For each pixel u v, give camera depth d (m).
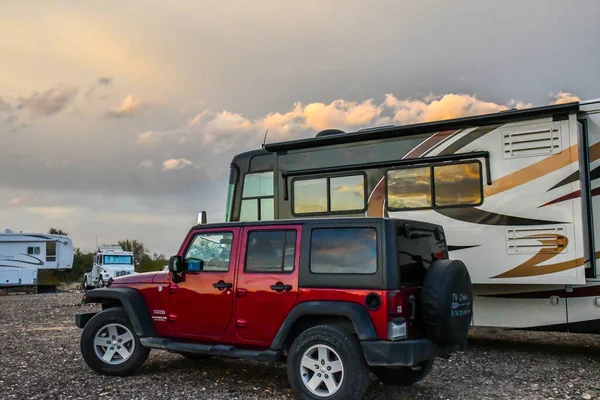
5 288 31.89
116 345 7.42
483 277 8.73
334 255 5.99
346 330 5.80
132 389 6.69
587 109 8.46
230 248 6.73
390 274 5.63
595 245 8.31
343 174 10.16
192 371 7.64
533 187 8.45
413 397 6.37
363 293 5.68
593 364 8.29
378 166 9.80
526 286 8.85
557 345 10.04
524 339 10.77
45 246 31.83
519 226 8.52
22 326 13.34
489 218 8.76
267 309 6.27
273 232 6.46
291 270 6.20
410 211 9.44
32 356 8.99
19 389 6.76
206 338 6.71
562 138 8.30
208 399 6.25
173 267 6.92
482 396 6.41
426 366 6.54
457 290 5.92
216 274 6.73
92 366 7.36
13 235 31.08
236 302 6.51
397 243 5.79
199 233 7.04
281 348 6.16
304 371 5.82
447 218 9.10
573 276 8.05
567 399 6.27
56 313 16.83
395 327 5.54
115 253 33.81
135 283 7.41
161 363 8.18
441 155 9.24
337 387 5.62
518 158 8.61
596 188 8.34
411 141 9.56
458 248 8.98
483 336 11.23
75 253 49.09
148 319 7.18
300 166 10.64
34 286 31.77
